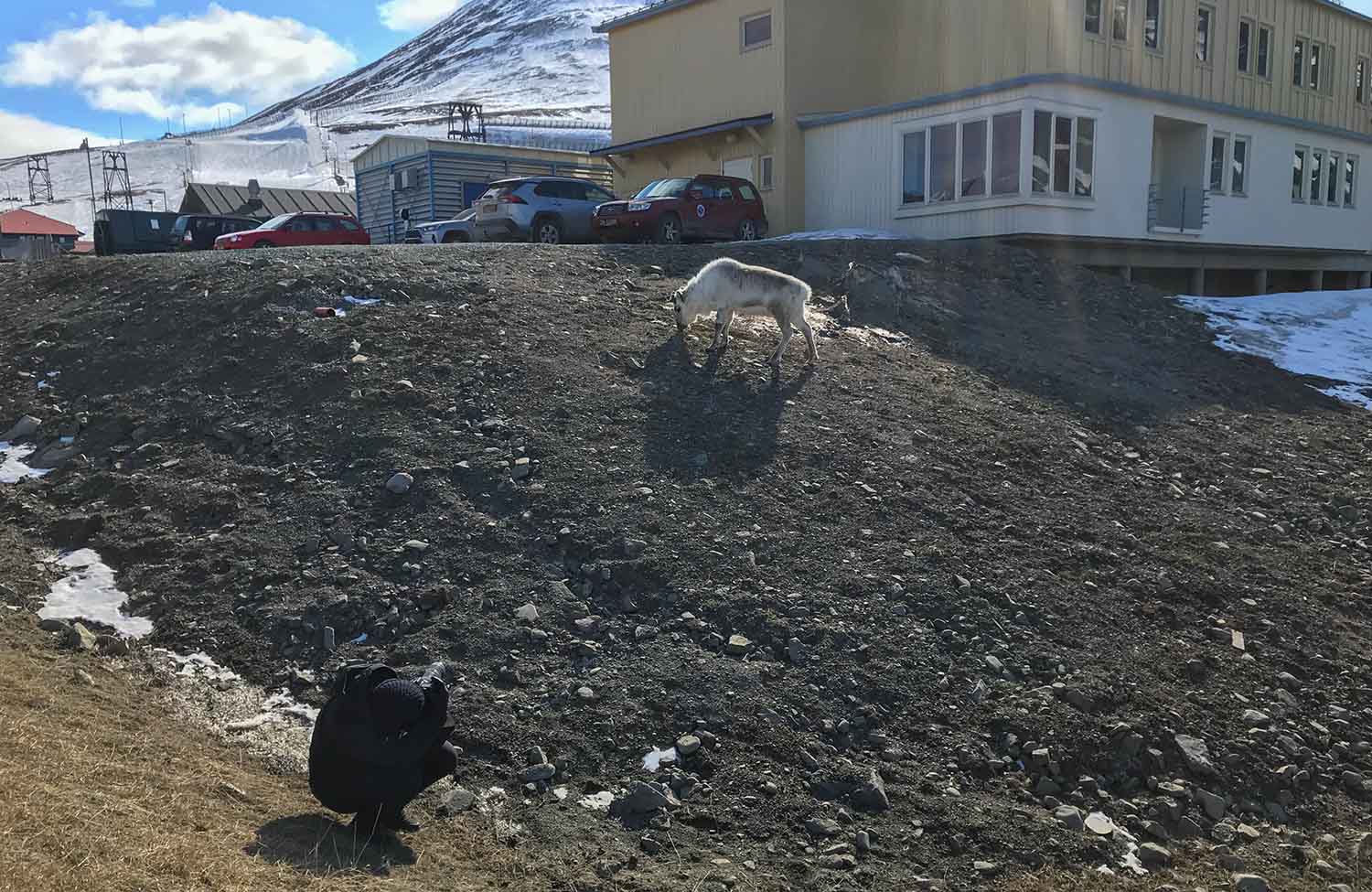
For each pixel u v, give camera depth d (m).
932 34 22.84
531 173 33.94
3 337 10.65
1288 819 5.64
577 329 10.09
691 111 25.03
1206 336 15.37
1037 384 11.27
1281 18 26.45
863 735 5.59
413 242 23.70
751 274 9.75
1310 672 6.93
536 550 6.75
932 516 7.73
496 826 4.70
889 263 15.00
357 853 4.15
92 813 3.77
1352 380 14.16
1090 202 19.61
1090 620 6.90
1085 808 5.39
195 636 6.12
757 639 6.15
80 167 125.56
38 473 8.15
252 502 7.32
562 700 5.56
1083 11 20.75
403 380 8.64
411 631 6.05
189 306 10.48
